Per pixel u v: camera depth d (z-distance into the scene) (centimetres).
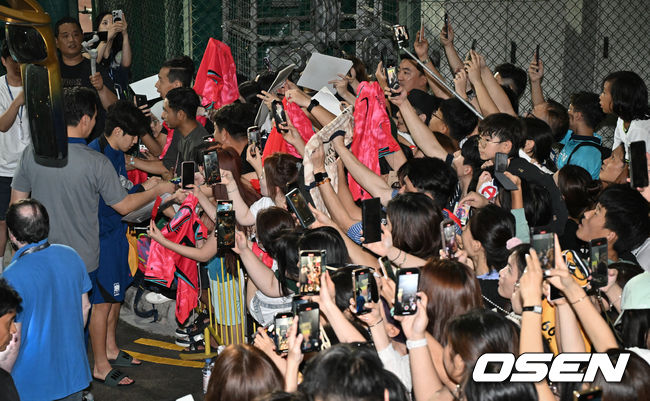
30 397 389
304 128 533
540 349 264
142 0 897
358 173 439
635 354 241
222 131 549
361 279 282
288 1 832
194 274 514
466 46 893
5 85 634
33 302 384
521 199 407
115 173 493
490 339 243
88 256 491
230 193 450
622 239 377
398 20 899
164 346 604
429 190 411
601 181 518
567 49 888
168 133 632
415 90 610
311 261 295
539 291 271
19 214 390
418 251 358
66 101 475
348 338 283
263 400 216
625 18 896
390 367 284
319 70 556
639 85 529
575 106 596
